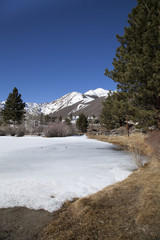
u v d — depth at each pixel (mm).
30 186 3494
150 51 7949
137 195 2936
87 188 3465
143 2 8828
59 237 1973
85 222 2256
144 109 9055
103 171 4727
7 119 35531
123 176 4238
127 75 8711
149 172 4230
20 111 35688
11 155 7078
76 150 8688
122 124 21938
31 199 2916
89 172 4617
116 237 1922
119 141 12602
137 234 1950
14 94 35281
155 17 7812
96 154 7566
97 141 13375
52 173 4500
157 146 6383
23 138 15812
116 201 2775
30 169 4910
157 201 2648
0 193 3100
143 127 9234
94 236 1965
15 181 3773
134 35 9312
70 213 2520
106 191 3205
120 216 2340
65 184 3670
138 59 8180
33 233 2062
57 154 7500
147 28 8195
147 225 2100
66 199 2971
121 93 10367
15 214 2475
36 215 2461
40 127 24406
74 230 2098
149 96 8258
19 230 2121
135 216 2312
